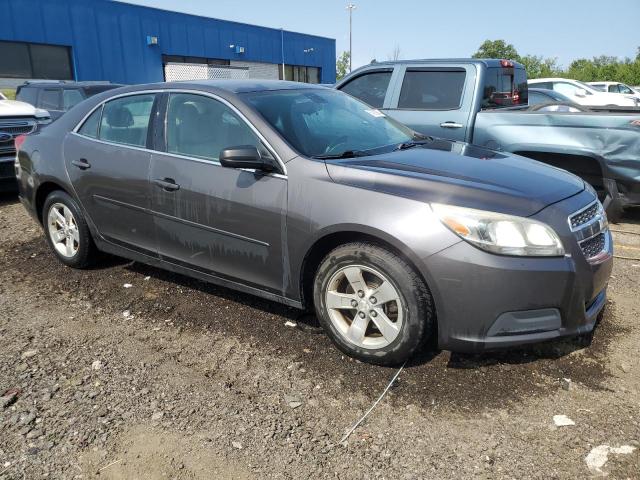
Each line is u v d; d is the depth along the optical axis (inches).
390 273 114.5
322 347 133.0
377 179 119.6
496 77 261.1
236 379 120.0
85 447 99.2
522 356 126.9
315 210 122.0
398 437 100.9
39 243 217.2
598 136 218.5
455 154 142.5
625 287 169.5
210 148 142.4
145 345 135.3
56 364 126.6
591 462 93.6
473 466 93.4
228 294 165.2
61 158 175.6
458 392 113.9
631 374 119.6
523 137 232.8
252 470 93.4
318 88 170.4
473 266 107.0
